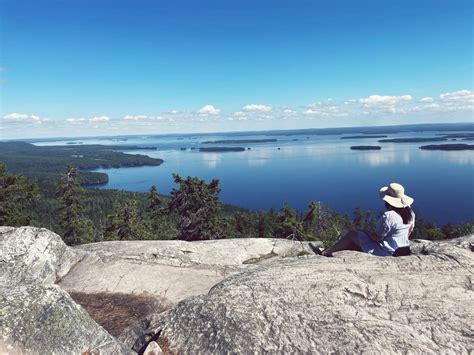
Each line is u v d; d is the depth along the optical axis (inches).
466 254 220.5
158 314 197.8
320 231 1341.0
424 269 201.8
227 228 1299.2
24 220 1048.8
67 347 147.2
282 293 182.9
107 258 366.3
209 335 168.2
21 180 1032.8
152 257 373.4
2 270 315.3
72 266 354.9
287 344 154.8
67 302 161.9
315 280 191.5
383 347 148.6
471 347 149.9
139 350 175.2
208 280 322.3
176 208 1270.9
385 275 196.7
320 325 162.4
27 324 146.6
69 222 1457.9
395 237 243.6
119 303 289.6
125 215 1605.6
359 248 264.4
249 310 173.5
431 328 159.2
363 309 171.5
